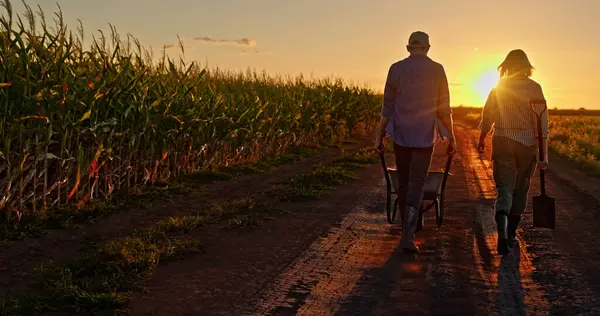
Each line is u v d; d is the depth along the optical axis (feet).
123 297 14.82
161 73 39.45
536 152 20.18
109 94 30.60
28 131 24.73
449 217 27.07
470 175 44.83
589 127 136.05
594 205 30.53
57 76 27.63
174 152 39.34
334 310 14.39
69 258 19.40
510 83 20.03
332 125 85.92
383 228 24.63
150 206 29.68
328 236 23.02
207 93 45.27
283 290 16.02
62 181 27.12
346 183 39.75
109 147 29.99
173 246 20.39
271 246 21.33
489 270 17.92
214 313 14.19
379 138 20.15
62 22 28.45
